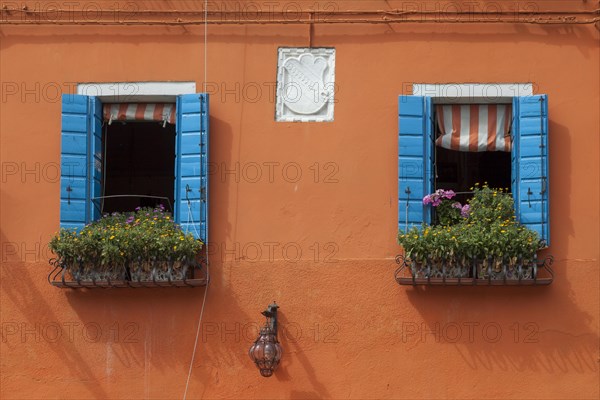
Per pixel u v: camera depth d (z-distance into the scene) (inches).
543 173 518.9
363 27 543.8
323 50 543.2
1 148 542.6
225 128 538.3
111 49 548.1
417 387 511.8
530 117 525.0
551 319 513.7
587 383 508.4
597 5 538.9
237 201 531.5
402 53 540.4
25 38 551.2
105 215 535.2
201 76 543.8
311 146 534.9
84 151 534.6
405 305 518.0
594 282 515.2
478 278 506.0
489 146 536.1
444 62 538.6
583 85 534.3
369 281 521.3
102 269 518.0
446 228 511.5
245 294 524.4
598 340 511.5
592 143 528.4
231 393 517.7
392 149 532.4
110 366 522.9
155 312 525.3
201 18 547.5
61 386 521.7
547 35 538.9
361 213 527.2
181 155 530.9
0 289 530.6
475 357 512.4
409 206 521.0
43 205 537.0
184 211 526.3
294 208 530.0
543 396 508.4
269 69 543.2
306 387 515.8
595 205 522.0
